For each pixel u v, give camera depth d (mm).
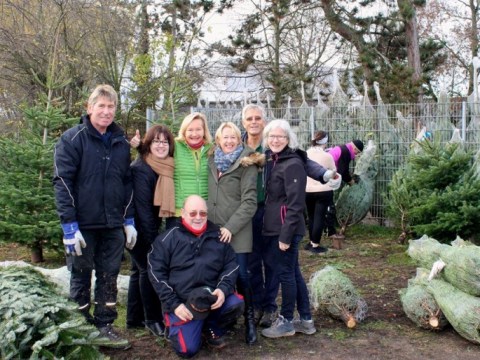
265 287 4816
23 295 3666
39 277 4082
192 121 4426
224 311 4141
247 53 20859
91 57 15133
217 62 21172
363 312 4852
